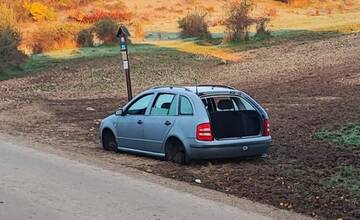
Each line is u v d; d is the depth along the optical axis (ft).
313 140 48.80
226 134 39.96
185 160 40.52
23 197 31.94
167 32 158.71
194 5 193.88
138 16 181.78
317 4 203.72
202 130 39.37
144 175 38.14
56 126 65.46
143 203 30.73
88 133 59.93
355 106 62.39
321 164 39.93
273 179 36.19
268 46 127.54
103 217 27.96
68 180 36.40
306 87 80.59
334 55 105.70
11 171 39.29
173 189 34.14
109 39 140.36
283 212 29.27
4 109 79.71
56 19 179.93
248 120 40.81
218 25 165.99
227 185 35.27
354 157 41.52
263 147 40.88
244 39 136.36
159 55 122.93
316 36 132.26
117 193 32.96
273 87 84.12
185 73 105.29
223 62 114.21
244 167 39.88
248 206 30.37
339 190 33.09
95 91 95.30
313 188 33.71
